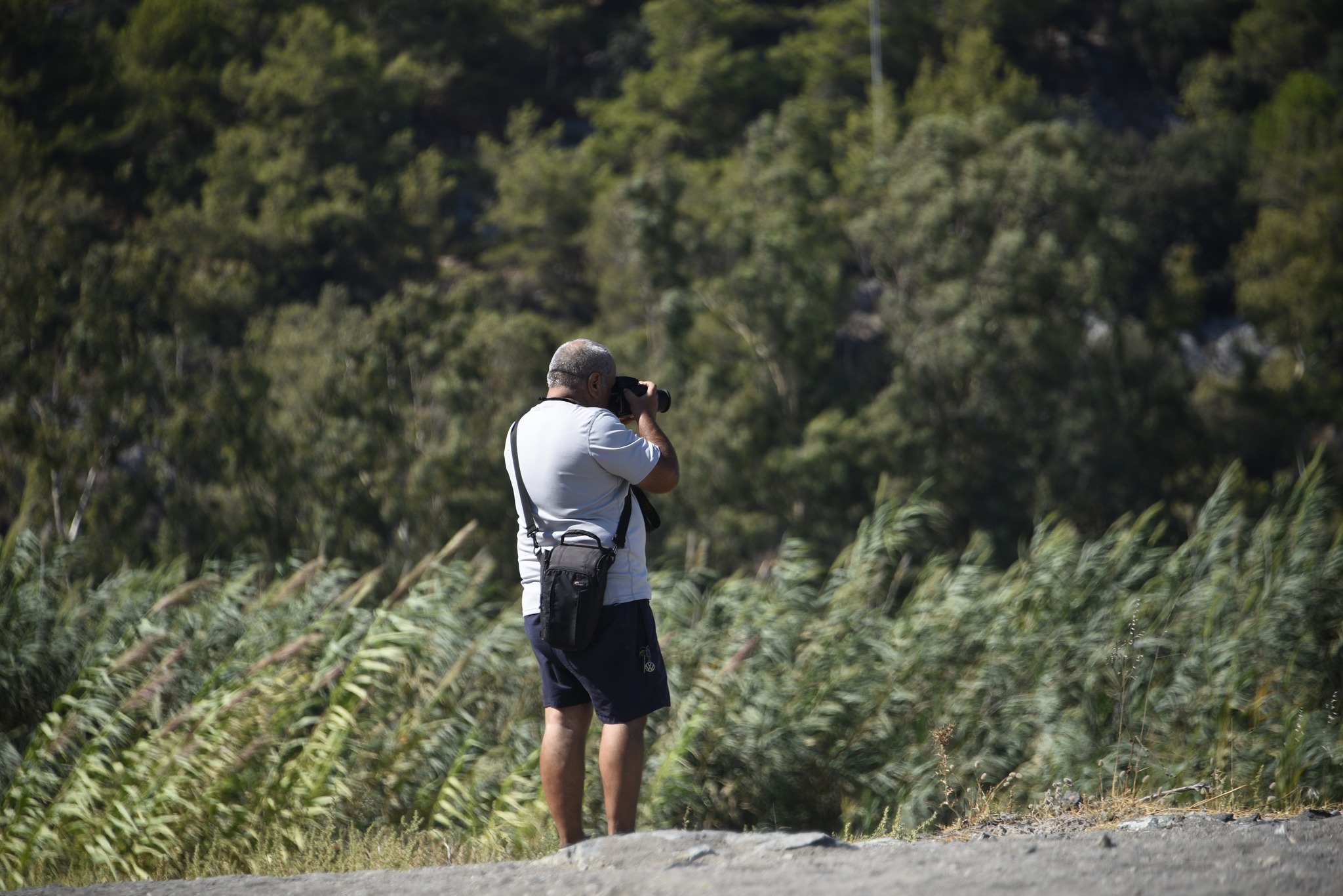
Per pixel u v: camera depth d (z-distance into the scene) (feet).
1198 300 263.90
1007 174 249.34
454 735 57.36
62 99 397.19
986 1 517.96
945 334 232.73
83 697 53.42
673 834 26.61
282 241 386.73
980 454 234.79
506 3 554.05
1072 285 235.40
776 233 243.60
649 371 244.83
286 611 67.97
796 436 234.58
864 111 395.96
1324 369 275.18
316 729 50.90
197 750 48.78
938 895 19.89
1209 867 22.04
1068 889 20.10
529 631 30.09
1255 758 55.52
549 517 28.94
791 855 24.56
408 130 467.11
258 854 43.62
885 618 75.97
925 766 62.23
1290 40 485.97
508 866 26.45
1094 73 539.70
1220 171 418.72
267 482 203.51
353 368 215.10
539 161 442.09
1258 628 66.54
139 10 464.24
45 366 199.62
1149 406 246.47
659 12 521.65
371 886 24.70
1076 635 70.64
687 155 486.79
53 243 209.05
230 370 211.20
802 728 65.72
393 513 198.90
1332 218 291.38
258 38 480.64
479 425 206.90
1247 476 268.62
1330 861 22.45
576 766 29.89
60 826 46.57
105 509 194.80
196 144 450.71
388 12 530.68
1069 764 58.18
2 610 63.31
